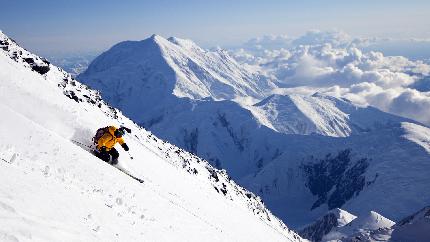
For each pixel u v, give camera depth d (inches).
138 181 892.6
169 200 953.5
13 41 1707.7
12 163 471.5
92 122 1136.2
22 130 649.0
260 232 1795.0
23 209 353.7
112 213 528.7
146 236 536.7
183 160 2332.7
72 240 351.6
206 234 845.2
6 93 878.4
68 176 565.9
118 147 1084.5
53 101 1075.3
